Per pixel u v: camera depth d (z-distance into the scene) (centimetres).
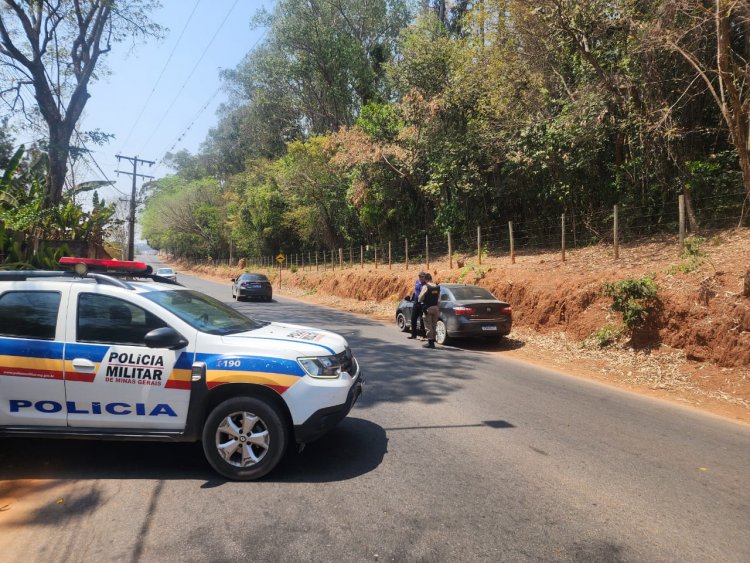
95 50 2120
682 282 933
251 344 415
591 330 1052
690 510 364
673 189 1386
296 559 291
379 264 2728
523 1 1416
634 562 296
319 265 3844
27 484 396
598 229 1630
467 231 2250
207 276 6306
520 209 2033
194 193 6475
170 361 405
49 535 320
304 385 404
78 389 405
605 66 1441
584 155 1538
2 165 2011
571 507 364
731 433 564
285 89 4209
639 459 466
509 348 1116
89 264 476
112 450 470
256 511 351
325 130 4303
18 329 415
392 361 919
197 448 478
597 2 1334
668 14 1083
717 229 1232
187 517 342
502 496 379
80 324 416
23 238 1588
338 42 3691
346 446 484
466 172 2020
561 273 1289
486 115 1950
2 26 1884
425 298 1090
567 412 620
